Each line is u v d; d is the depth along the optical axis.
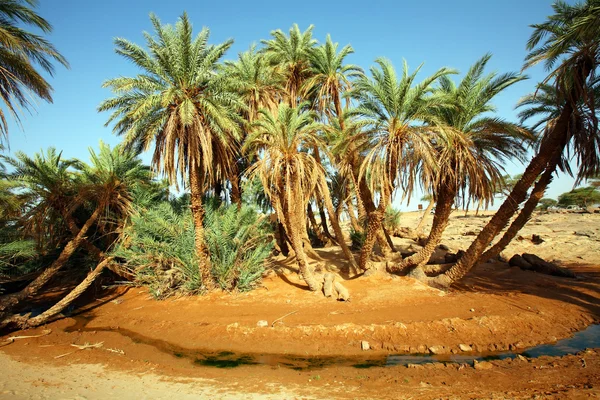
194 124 14.34
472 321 10.93
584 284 15.34
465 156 13.29
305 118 14.32
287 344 10.52
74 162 17.09
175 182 14.71
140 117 13.87
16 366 9.69
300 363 9.41
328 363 9.31
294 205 14.34
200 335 11.61
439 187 14.71
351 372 8.58
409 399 6.84
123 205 17.47
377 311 12.59
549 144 12.96
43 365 9.74
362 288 15.27
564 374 7.52
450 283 14.93
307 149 17.84
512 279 16.77
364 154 15.88
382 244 18.22
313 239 29.50
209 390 7.79
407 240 28.09
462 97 14.21
